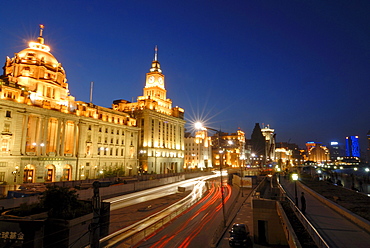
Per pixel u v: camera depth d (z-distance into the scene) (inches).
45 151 2677.2
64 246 821.2
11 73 2984.7
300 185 1897.1
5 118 2381.9
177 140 5315.0
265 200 1091.9
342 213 865.5
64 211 893.2
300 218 781.3
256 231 1075.9
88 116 3257.9
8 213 899.4
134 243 1023.0
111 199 1982.0
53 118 2832.2
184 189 2625.5
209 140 6776.6
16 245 799.7
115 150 3595.0
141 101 4608.8
